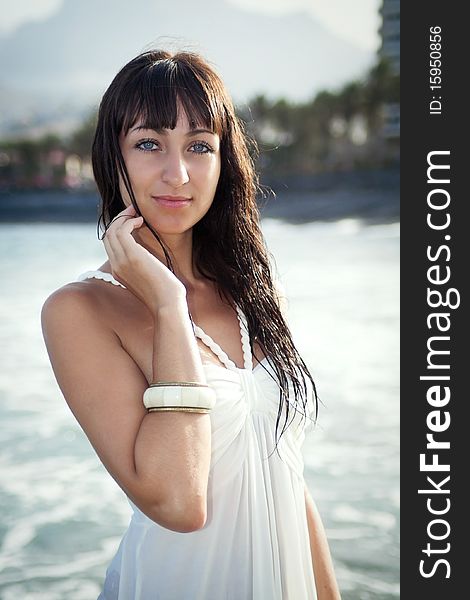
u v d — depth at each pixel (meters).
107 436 1.72
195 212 1.90
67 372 1.77
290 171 50.16
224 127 1.96
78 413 1.77
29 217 48.97
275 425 1.90
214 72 1.93
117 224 1.86
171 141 1.85
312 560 2.04
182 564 1.82
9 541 4.79
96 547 4.71
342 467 5.64
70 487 5.57
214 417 1.79
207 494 1.80
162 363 1.72
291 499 1.89
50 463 6.02
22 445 6.41
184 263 2.04
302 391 1.99
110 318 1.83
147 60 1.89
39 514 5.15
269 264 2.11
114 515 5.14
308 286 15.15
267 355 1.99
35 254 23.06
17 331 11.20
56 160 52.91
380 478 5.43
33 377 8.60
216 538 1.81
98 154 1.94
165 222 1.88
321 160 50.44
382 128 50.28
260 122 50.97
